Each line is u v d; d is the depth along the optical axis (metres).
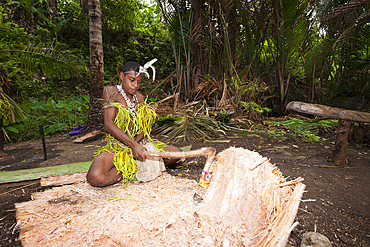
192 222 1.60
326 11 4.78
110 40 11.01
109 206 1.79
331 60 6.14
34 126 5.29
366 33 5.18
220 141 4.01
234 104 5.32
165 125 4.72
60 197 1.94
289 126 5.04
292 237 1.51
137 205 1.81
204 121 4.77
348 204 1.90
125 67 2.22
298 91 7.04
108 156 2.20
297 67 7.17
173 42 6.27
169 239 1.44
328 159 3.04
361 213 1.77
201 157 3.16
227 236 1.46
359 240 1.48
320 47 5.41
